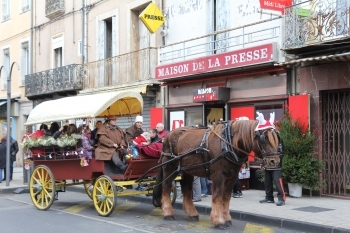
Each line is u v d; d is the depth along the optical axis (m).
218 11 15.22
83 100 10.92
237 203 10.91
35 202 11.55
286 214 9.46
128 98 11.25
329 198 11.65
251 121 8.18
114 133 10.54
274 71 12.96
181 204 11.03
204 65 14.34
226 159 8.25
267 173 10.93
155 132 11.54
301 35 11.69
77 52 21.92
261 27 13.62
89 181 11.40
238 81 14.20
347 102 11.73
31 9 25.36
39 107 12.20
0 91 28.45
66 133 11.09
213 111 15.34
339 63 11.56
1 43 28.41
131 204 12.03
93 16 20.92
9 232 8.56
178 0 16.67
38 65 25.06
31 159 12.04
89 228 8.85
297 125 11.98
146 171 10.11
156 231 8.50
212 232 8.40
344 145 11.75
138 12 18.89
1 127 27.16
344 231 7.96
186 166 8.98
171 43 16.97
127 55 18.25
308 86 12.27
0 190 14.70
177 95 16.41
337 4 11.40
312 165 11.73
